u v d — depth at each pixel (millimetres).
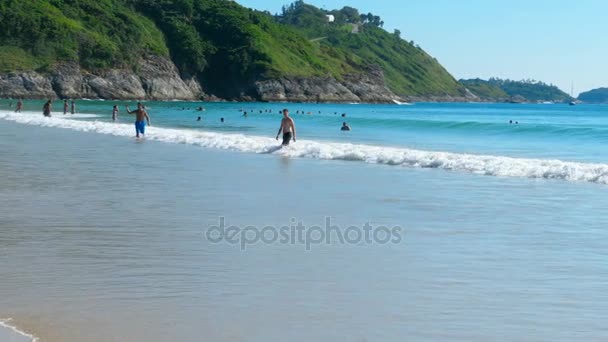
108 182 17734
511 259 10016
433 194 16250
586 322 7383
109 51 134375
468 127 48312
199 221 12641
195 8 166125
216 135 32406
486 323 7336
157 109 87938
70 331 6984
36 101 111500
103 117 56188
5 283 8617
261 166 21781
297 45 176875
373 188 17109
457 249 10656
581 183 18297
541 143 35344
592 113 117250
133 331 7012
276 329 7113
